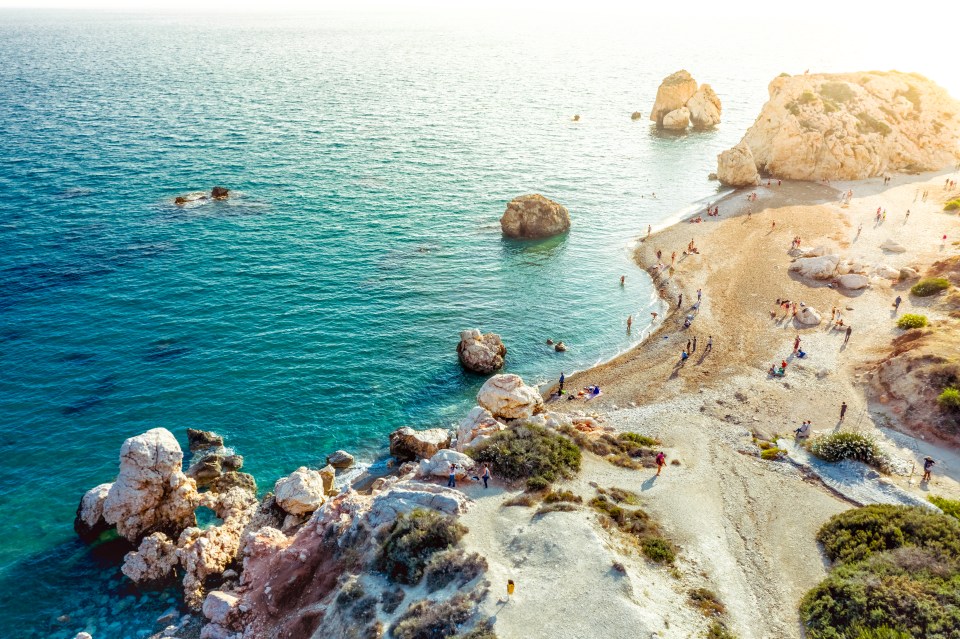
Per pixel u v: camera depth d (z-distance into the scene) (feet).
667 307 222.07
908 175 341.62
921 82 384.88
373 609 95.55
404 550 103.30
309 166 362.53
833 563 105.29
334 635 94.17
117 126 425.28
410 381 180.55
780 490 127.75
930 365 154.61
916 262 230.89
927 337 170.60
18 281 215.92
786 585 101.96
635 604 92.38
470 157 400.88
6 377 169.78
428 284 234.99
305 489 131.34
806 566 105.81
